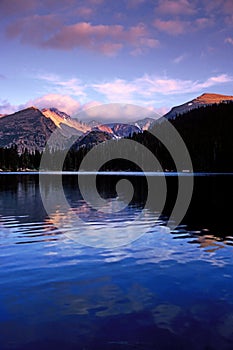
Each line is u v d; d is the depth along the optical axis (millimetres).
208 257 13109
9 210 27094
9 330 7117
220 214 25312
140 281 10258
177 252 13891
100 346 6516
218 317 7754
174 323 7453
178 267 11758
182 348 6465
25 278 10469
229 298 8898
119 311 8078
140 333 7008
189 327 7277
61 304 8477
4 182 73688
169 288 9648
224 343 6637
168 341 6699
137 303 8570
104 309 8188
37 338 6801
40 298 8852
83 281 10227
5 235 17125
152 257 13125
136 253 13719
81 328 7207
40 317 7730
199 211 27016
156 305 8438
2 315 7828
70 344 6578
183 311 8078
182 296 9039
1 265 11867
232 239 16406
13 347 6465
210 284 9992
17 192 46000
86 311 8070
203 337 6859
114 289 9562
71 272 11109
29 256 13102
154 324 7406
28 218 22859
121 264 12102
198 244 15344
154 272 11164
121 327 7270
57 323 7441
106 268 11594
